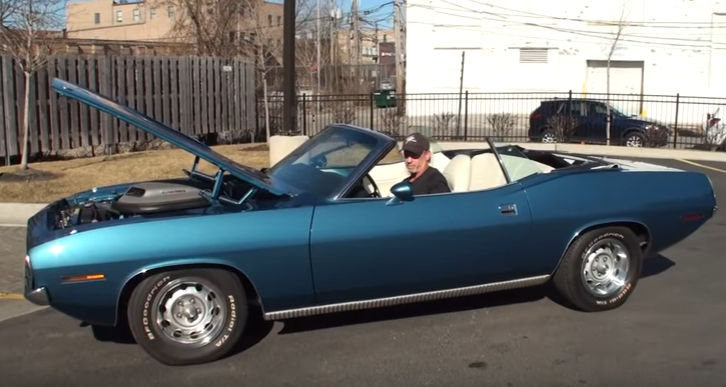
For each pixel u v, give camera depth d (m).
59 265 4.03
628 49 32.84
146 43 30.92
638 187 5.30
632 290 5.40
